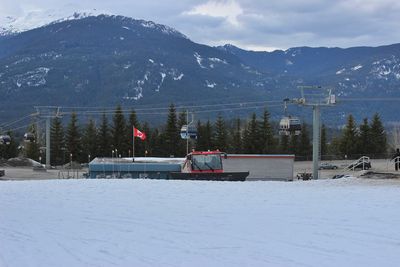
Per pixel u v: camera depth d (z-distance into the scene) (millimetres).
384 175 32312
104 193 23250
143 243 12398
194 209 17516
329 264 9898
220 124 108250
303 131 114812
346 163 99000
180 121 105875
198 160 35500
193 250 11453
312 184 26266
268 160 49312
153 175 41125
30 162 93625
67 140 108562
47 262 10812
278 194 21172
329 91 61406
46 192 24391
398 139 128500
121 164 41719
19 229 14914
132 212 17328
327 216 15094
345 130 113125
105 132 105625
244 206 17828
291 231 13117
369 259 10188
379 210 15914
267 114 108312
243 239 12406
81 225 15234
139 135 51656
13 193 24344
